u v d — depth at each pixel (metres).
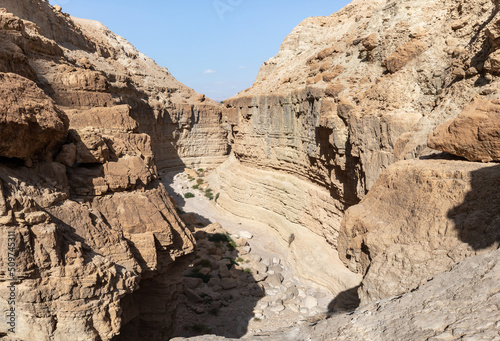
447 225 6.86
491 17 14.61
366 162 16.38
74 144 12.14
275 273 21.86
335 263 20.39
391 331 5.08
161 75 64.69
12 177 9.43
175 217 14.24
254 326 16.67
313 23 40.88
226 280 20.47
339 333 5.68
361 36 23.88
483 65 12.94
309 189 24.98
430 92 15.88
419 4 20.42
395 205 8.34
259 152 32.56
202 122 55.78
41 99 10.67
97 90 26.67
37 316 8.71
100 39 57.72
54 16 42.81
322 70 26.50
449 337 4.33
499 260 5.43
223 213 34.72
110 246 10.86
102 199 12.15
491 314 4.45
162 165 49.94
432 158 10.59
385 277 6.96
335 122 19.34
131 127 15.48
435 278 5.99
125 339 13.45
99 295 9.45
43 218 9.01
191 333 16.20
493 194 6.68
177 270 14.38
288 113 27.25
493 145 8.40
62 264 9.03
